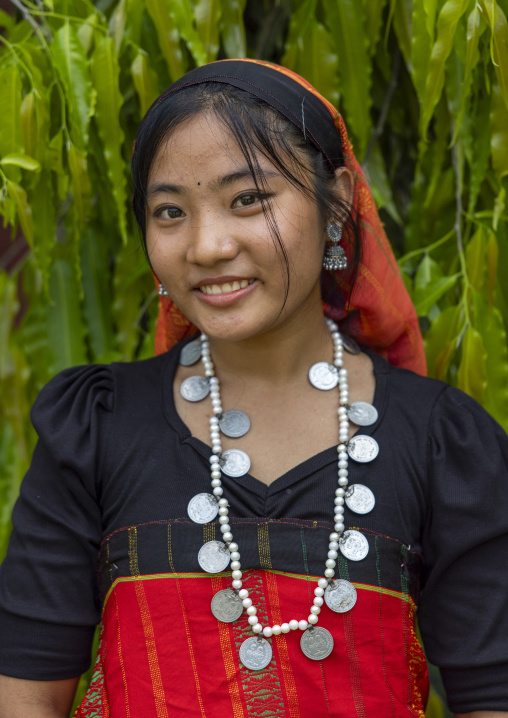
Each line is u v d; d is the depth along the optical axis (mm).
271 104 854
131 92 1364
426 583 909
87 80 1231
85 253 1445
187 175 824
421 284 1345
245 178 818
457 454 900
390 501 878
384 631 847
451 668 893
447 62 1266
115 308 1438
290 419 930
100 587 908
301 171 859
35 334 1413
